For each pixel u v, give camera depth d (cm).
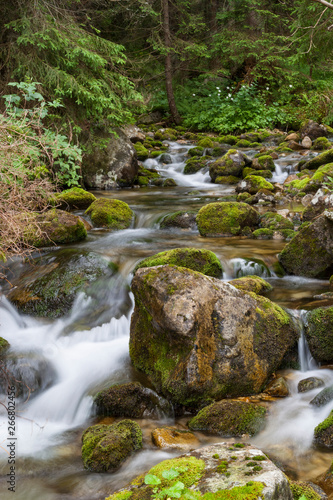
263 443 280
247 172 991
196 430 296
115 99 888
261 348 346
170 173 1148
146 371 354
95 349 400
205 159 1184
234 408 303
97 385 345
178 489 175
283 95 1714
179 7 1733
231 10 1791
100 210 688
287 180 910
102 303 459
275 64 1741
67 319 447
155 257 477
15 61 812
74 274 480
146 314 357
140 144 1318
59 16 880
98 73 877
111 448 265
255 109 1591
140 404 321
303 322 383
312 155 1123
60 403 339
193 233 658
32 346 396
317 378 346
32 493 246
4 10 809
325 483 234
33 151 450
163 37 1620
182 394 320
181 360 326
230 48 1677
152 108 1756
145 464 264
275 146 1312
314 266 498
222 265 514
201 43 1800
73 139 891
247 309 349
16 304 463
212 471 200
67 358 386
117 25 1655
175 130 1608
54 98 819
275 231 624
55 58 818
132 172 1028
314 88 1762
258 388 338
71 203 730
